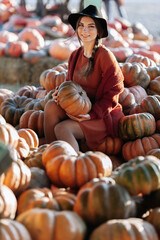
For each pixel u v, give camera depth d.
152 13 22.86
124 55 7.89
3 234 1.92
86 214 2.22
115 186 2.25
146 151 3.72
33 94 5.08
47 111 3.70
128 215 2.26
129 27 13.00
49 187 2.89
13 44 9.58
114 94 3.71
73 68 3.89
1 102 4.86
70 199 2.46
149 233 2.10
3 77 9.66
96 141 3.76
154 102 4.04
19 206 2.50
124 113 4.21
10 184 2.52
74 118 3.60
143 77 4.59
